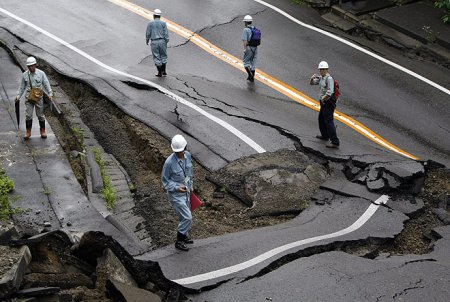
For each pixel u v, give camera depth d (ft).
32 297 23.43
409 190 39.29
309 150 43.27
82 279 26.40
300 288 28.89
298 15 67.41
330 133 42.98
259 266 30.71
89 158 44.04
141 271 28.09
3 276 23.57
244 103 50.85
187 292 28.58
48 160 42.19
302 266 30.94
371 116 50.37
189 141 44.60
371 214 36.63
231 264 30.94
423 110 51.39
